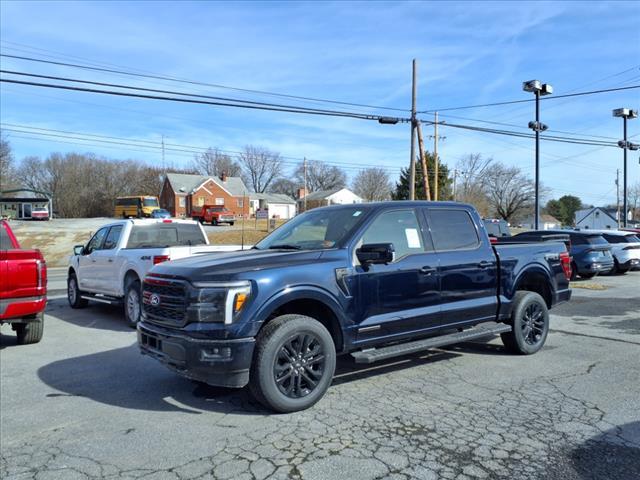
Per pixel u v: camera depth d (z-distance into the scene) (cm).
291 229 609
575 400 491
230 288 439
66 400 506
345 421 441
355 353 511
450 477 341
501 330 627
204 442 400
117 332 857
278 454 377
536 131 2269
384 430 421
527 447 387
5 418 457
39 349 732
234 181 7875
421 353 679
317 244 541
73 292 1153
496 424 432
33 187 9088
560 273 725
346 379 564
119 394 524
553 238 818
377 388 531
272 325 461
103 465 364
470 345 724
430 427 427
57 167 9088
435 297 568
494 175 8094
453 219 618
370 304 516
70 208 8962
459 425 430
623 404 480
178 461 368
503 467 355
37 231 3719
